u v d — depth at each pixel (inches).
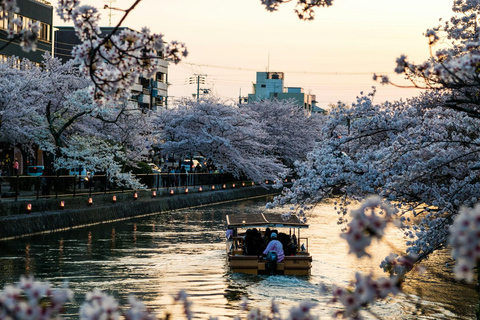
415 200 601.3
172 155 2785.4
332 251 1200.8
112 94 323.3
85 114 1689.2
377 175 584.7
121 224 1581.0
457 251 116.0
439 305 754.8
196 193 2329.0
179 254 1122.0
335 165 609.0
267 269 938.7
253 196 2785.4
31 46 251.1
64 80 1734.7
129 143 1881.2
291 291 825.5
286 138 3255.4
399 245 1266.0
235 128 2608.3
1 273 905.5
